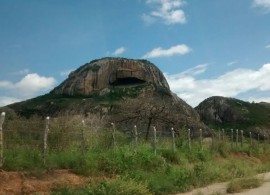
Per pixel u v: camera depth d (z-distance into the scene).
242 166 23.28
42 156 16.31
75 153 17.77
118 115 34.97
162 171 18.66
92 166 16.78
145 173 17.47
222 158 28.78
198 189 16.38
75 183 15.18
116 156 18.44
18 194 13.44
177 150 24.08
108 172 17.16
